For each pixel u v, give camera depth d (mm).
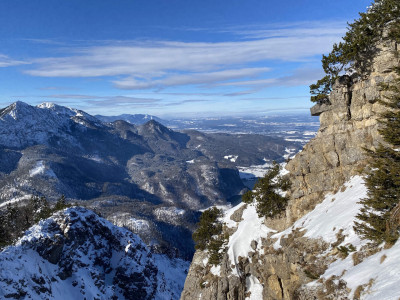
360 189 29969
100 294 108750
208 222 57969
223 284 43062
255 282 40969
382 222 20531
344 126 36375
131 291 138250
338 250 24625
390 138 21031
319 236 28641
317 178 38562
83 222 134875
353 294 17953
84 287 102625
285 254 32875
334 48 36438
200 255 56969
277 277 35656
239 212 55219
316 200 37906
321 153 38938
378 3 32219
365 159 32844
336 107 37406
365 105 33906
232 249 46062
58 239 101375
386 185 21062
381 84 23109
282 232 39875
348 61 35094
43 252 95000
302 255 28734
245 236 46812
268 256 37281
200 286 49062
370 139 32844
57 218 122500
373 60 32656
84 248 130000
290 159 48594
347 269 21250
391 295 14438
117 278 138500
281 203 43531
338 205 31391
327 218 30703
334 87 37469
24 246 90188
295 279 29906
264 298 37500
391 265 17078
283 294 34312
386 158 21484
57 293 89062
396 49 30531
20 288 73500
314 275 24469
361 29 33219
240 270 42812
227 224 55375
